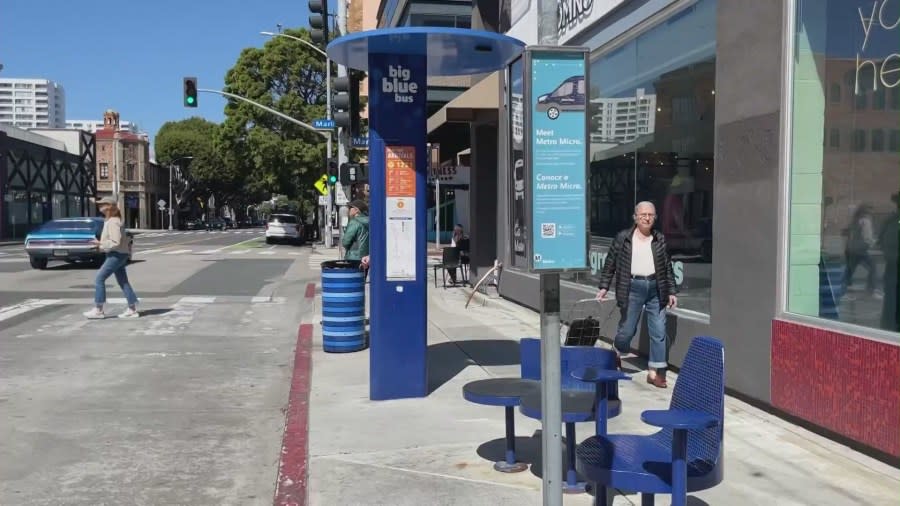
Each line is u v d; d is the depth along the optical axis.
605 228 9.92
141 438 6.08
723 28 6.60
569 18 10.70
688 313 7.53
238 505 4.74
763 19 6.03
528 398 4.70
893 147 5.01
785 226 5.85
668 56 8.07
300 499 4.64
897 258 4.94
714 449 3.56
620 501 4.48
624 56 9.23
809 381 5.52
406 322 6.95
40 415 6.71
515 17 13.19
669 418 3.25
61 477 5.19
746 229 6.30
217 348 9.99
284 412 6.90
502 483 4.80
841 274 5.46
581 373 4.21
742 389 6.38
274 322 12.30
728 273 6.56
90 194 68.25
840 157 5.48
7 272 20.81
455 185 31.77
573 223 3.39
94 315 12.38
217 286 17.69
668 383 7.34
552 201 3.37
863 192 5.28
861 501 4.36
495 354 8.98
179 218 97.06
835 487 4.57
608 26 9.47
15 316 12.55
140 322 12.09
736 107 6.41
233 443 5.98
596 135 10.20
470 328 10.95
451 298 14.84
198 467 5.42
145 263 25.12
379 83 6.74
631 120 9.04
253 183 61.34
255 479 5.20
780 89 5.82
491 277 15.50
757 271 6.16
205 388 7.79
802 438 5.49
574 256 3.40
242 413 6.86
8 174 49.97
